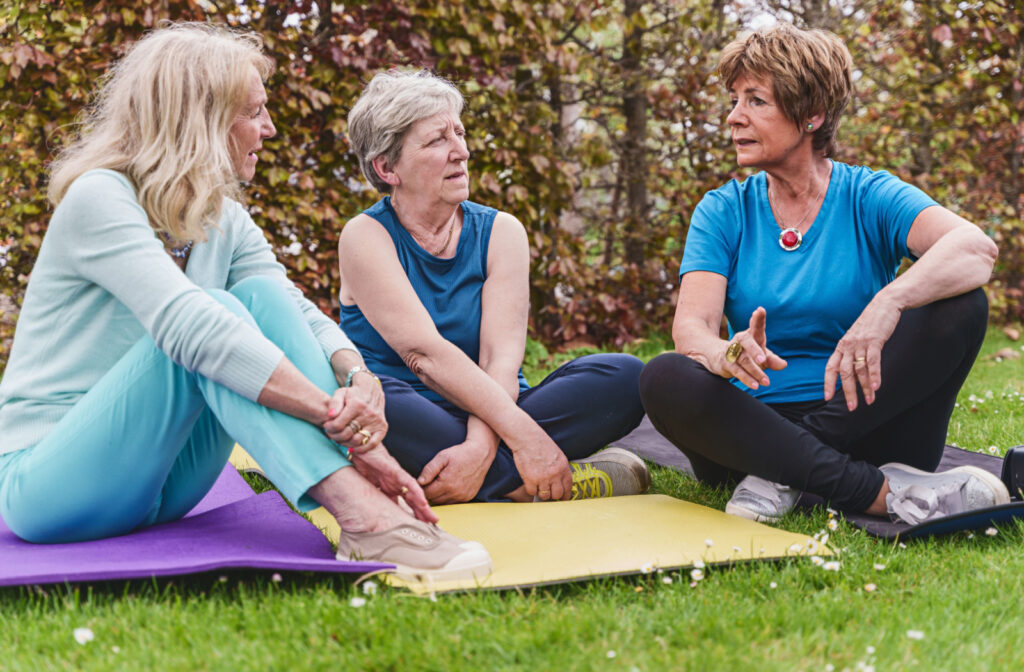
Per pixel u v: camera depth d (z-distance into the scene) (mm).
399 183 2459
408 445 2350
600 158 5863
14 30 4430
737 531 2086
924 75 6129
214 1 4668
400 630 1510
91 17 4473
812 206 2418
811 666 1407
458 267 2520
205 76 1852
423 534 1784
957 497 2088
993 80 6094
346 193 5020
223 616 1579
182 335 1695
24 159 4477
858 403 2201
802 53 2258
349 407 1779
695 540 2014
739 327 2492
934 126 6223
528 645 1463
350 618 1548
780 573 1818
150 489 1871
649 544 1981
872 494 2154
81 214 1779
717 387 2180
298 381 1755
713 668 1386
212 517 2133
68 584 1619
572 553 1922
